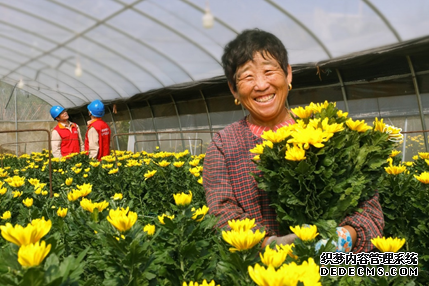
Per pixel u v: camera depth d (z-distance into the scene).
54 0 7.87
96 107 7.37
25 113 16.67
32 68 13.11
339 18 6.24
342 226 1.39
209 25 6.91
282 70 1.69
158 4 7.23
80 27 9.17
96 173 5.05
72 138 7.99
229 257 0.99
